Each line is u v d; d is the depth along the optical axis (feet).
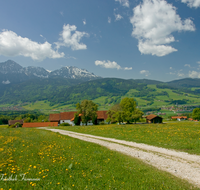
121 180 29.07
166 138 73.00
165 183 28.32
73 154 46.91
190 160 41.47
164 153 49.52
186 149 52.49
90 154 48.08
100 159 43.06
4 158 38.88
